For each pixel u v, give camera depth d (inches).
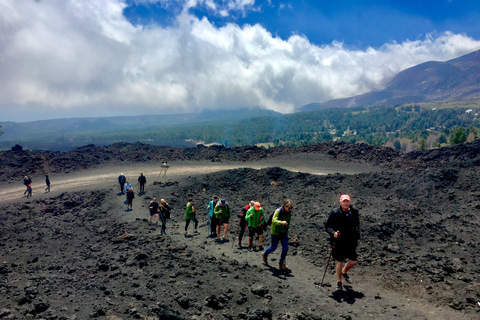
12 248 554.6
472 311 273.1
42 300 233.5
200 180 1136.2
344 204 294.0
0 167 1563.7
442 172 895.7
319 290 308.2
